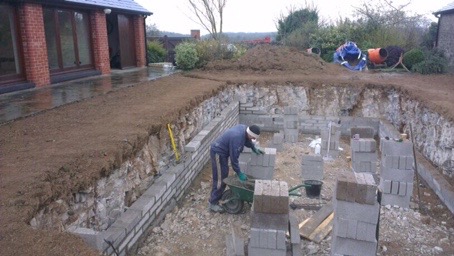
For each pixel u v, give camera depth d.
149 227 5.64
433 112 8.70
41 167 4.48
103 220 4.77
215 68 15.27
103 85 10.77
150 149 6.30
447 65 15.65
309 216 6.25
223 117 10.41
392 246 5.41
